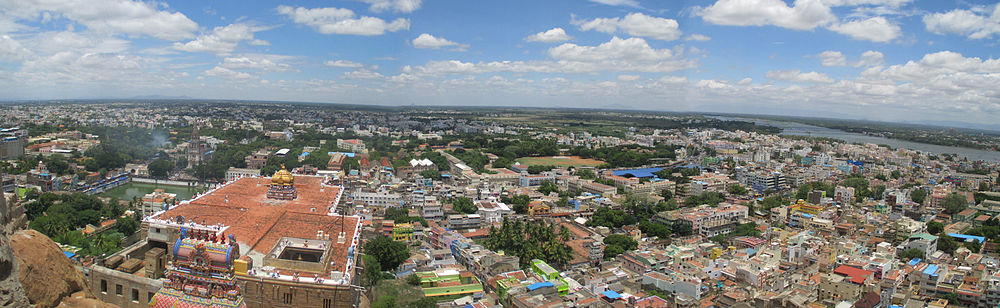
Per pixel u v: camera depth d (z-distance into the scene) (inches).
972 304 7475.4
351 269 5201.8
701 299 7544.3
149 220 5733.3
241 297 3978.8
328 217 6943.9
